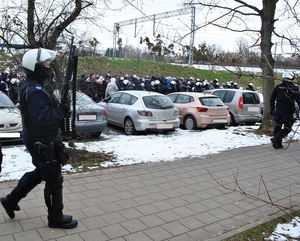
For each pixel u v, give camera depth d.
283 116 8.02
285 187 5.53
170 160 6.93
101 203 4.56
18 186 3.81
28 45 6.26
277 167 6.72
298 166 6.84
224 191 5.22
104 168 6.21
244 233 3.83
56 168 3.56
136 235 3.70
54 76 5.70
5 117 8.03
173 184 5.46
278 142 8.23
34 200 4.54
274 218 4.27
